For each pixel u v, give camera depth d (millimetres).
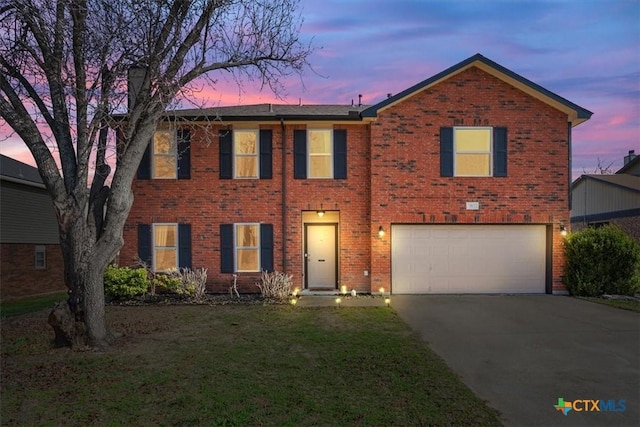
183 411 5074
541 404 5363
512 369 6703
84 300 7867
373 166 13984
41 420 4879
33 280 18688
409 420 4844
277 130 14461
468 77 14039
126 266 14094
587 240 13695
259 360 7031
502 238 14211
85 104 8109
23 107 7965
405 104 14031
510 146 14031
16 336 8836
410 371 6500
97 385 5930
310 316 10680
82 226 7965
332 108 16734
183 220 14289
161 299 13039
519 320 10195
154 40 8570
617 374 6496
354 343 8094
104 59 8367
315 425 4703
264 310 11500
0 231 16766
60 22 7922
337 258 14641
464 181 14016
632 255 13570
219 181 14352
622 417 5023
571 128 14273
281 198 14367
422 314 10898
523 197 14023
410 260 14133
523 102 14055
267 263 14312
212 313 11109
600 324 9766
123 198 8172
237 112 15023
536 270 14211
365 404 5266
